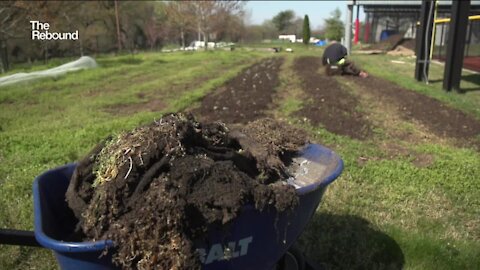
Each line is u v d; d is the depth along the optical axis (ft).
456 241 14.30
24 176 19.56
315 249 13.79
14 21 76.33
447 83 42.88
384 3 125.29
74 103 38.37
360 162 21.81
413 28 146.72
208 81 52.47
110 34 161.27
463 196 17.88
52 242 6.96
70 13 110.42
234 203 7.70
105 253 7.13
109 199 7.79
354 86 46.88
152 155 8.21
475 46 52.65
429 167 20.88
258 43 202.59
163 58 93.66
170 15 138.41
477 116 31.89
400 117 31.91
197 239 7.73
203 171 8.03
